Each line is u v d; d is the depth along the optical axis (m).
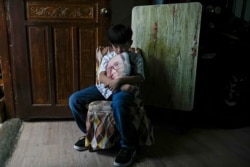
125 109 1.37
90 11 1.79
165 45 1.76
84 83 1.94
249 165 1.45
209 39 1.83
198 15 1.59
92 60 1.89
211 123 1.98
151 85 1.90
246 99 1.92
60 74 1.90
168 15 1.70
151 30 1.80
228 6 1.88
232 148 1.64
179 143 1.70
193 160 1.49
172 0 1.92
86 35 1.83
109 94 1.51
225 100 1.90
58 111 1.97
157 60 1.82
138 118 1.48
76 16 1.79
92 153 1.54
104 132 1.46
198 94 1.87
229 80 1.86
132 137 1.46
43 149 1.56
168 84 1.82
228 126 1.94
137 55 1.58
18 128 1.83
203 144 1.69
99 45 1.86
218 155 1.55
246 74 1.87
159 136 1.80
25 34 1.78
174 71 1.77
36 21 1.76
